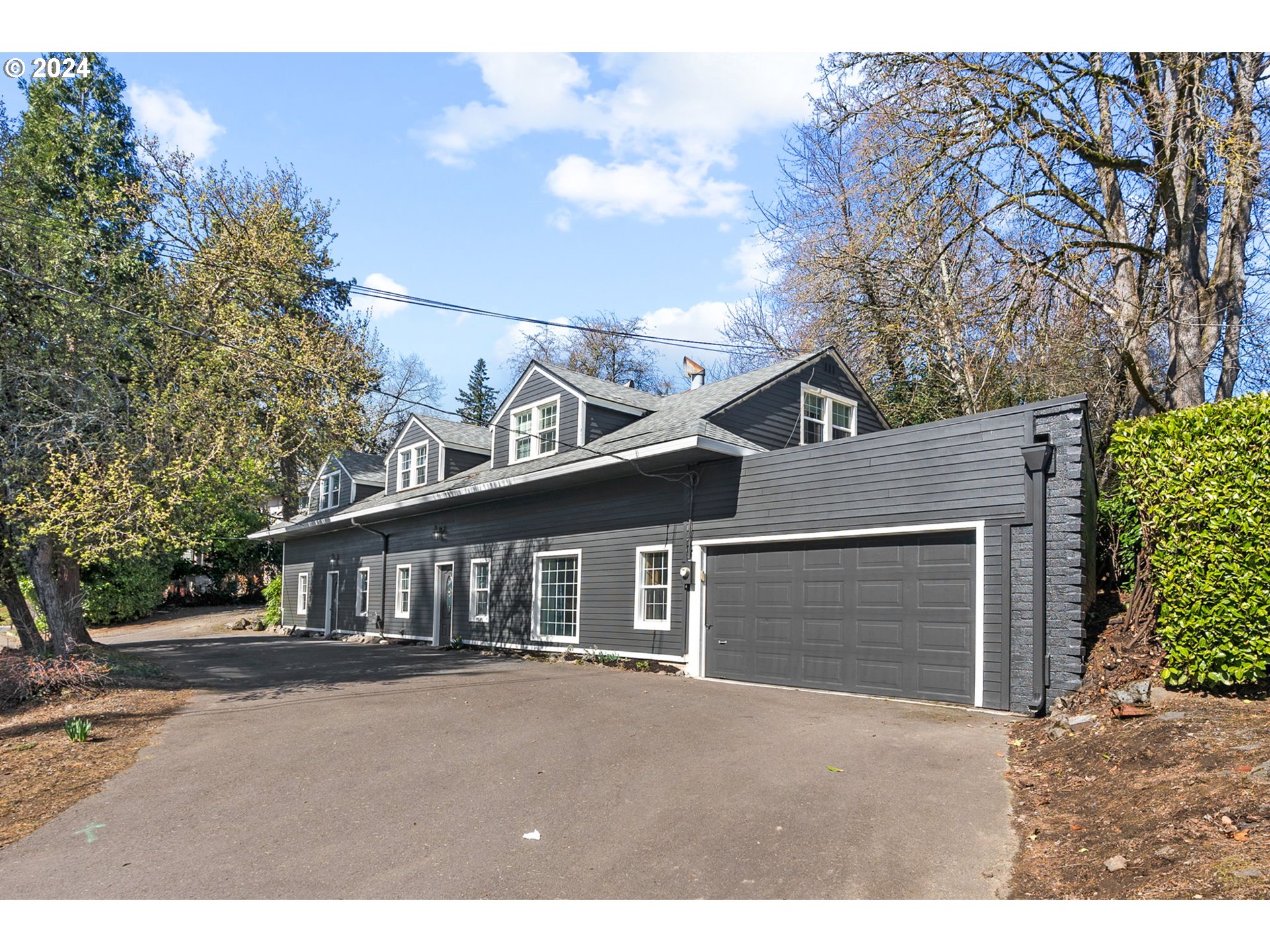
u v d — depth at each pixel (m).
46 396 11.93
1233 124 10.58
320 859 4.99
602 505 15.34
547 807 5.93
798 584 11.46
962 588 9.48
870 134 13.22
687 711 9.34
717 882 4.44
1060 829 4.90
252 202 23.53
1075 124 11.57
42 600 12.98
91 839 5.53
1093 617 9.88
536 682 12.27
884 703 9.72
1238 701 6.48
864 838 5.02
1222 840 4.07
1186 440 7.07
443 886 4.52
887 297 18.73
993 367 15.87
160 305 15.02
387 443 37.09
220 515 16.62
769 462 12.02
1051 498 8.69
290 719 9.60
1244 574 6.58
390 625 22.48
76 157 16.97
